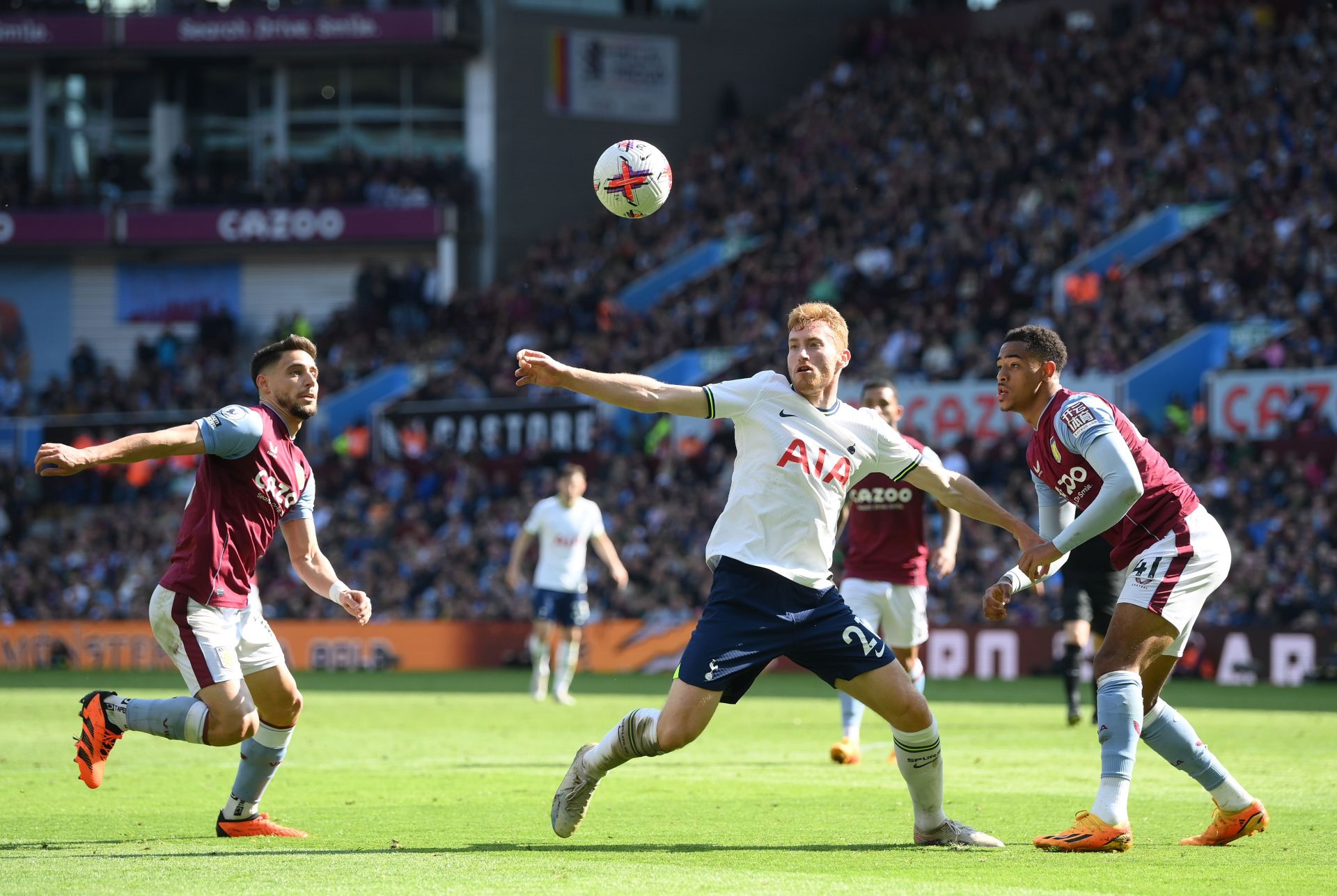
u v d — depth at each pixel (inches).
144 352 3294.8
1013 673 1883.6
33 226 3351.4
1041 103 3120.1
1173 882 474.6
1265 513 1993.1
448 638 2167.8
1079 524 538.3
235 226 3316.9
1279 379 2148.1
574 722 1242.0
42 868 502.6
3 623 2313.0
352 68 3442.4
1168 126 2930.6
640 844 565.3
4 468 2886.3
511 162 3395.7
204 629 562.6
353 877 483.2
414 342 3095.5
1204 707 1370.6
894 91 3351.4
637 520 2361.0
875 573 902.4
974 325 2532.0
